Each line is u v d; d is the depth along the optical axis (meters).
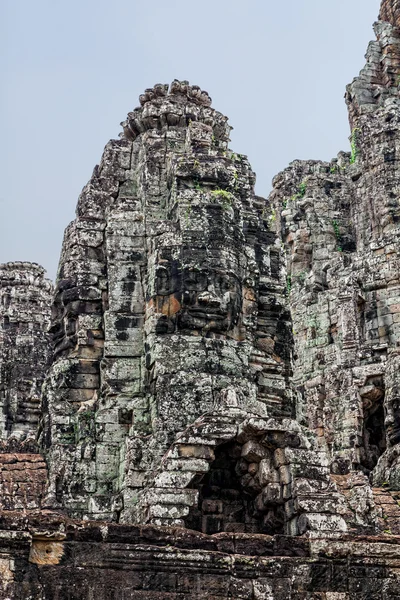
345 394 52.47
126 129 45.47
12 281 64.06
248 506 35.06
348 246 62.31
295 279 61.69
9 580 29.92
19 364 61.44
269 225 44.06
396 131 59.47
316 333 57.88
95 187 43.75
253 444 34.31
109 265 41.59
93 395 40.66
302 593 31.84
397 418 47.09
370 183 59.47
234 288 40.34
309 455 34.09
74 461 38.62
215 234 40.56
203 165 42.06
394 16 65.81
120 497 37.31
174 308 39.66
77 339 41.22
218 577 31.39
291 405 41.56
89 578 30.50
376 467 44.69
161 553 31.19
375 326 54.44
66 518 30.89
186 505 33.19
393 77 64.12
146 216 42.31
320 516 33.00
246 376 39.75
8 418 59.97
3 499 37.50
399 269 54.62
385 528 37.84
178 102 44.94
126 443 38.03
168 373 38.62
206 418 34.47
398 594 32.47
